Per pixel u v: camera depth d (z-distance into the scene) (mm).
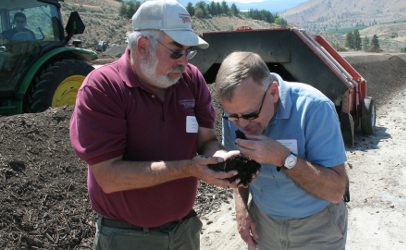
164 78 1737
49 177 3256
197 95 2061
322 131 1662
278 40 5895
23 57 4949
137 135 1772
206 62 6645
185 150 1946
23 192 2941
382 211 3648
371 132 6359
